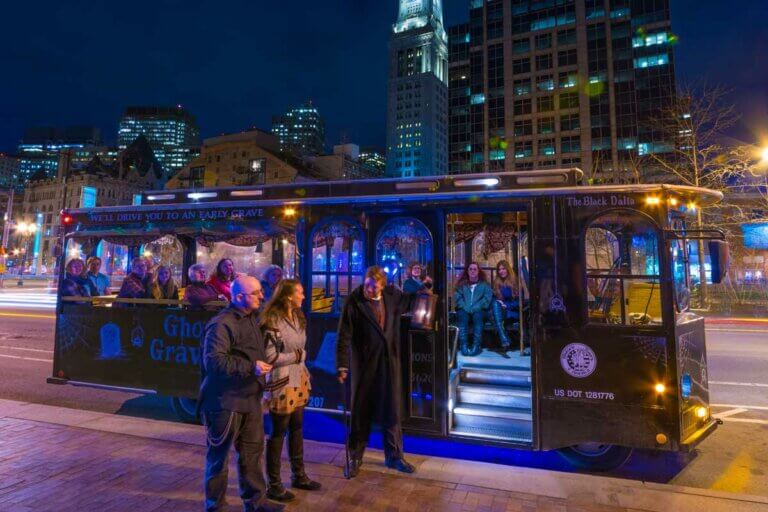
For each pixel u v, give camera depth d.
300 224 5.65
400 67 162.25
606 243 4.85
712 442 5.80
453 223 7.32
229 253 7.00
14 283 54.06
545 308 4.68
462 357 6.52
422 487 4.00
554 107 71.50
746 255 33.25
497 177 5.34
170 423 5.77
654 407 4.31
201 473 4.26
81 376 6.48
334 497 3.81
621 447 4.67
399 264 5.22
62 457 4.61
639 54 67.31
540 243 4.78
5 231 45.19
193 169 82.69
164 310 6.10
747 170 25.67
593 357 4.50
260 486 3.54
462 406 5.25
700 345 4.88
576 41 70.62
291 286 3.90
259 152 78.94
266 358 3.74
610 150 67.69
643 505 3.68
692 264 5.63
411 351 4.98
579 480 4.14
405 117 158.12
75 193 88.56
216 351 3.31
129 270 7.34
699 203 5.22
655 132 65.38
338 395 5.29
